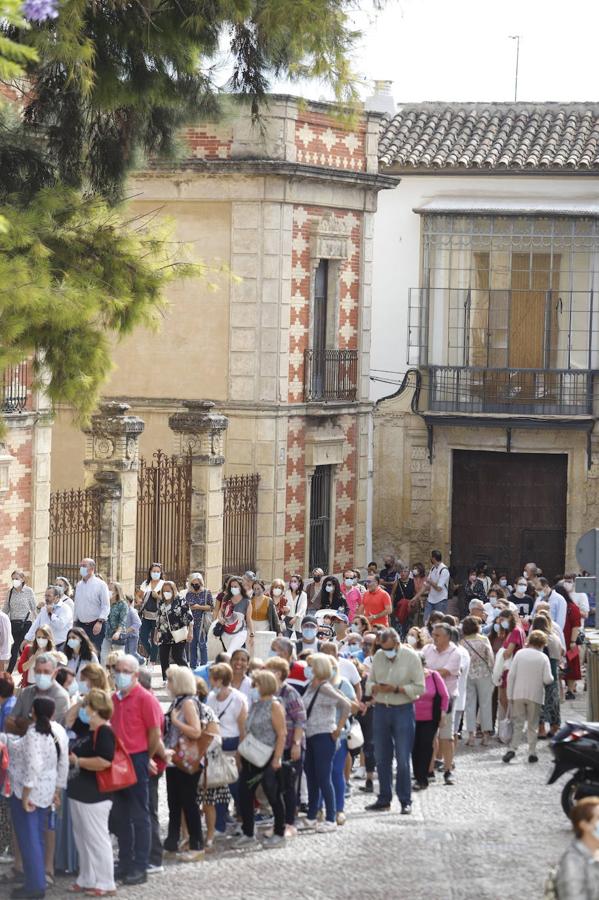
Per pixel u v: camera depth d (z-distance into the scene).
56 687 18.22
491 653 26.56
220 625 30.08
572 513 46.22
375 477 47.25
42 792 16.73
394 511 47.25
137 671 17.67
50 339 18.36
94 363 18.64
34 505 33.28
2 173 20.19
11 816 17.03
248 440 40.72
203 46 20.03
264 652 29.81
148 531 36.19
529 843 19.59
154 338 41.38
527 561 46.94
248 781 19.03
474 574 40.16
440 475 46.94
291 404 41.22
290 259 40.84
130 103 19.98
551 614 31.48
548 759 25.38
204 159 40.06
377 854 18.91
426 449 46.88
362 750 23.69
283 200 40.28
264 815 20.25
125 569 33.84
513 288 45.75
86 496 33.41
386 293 46.78
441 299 46.25
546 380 45.53
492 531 47.03
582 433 45.88
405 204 46.59
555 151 46.41
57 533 32.84
